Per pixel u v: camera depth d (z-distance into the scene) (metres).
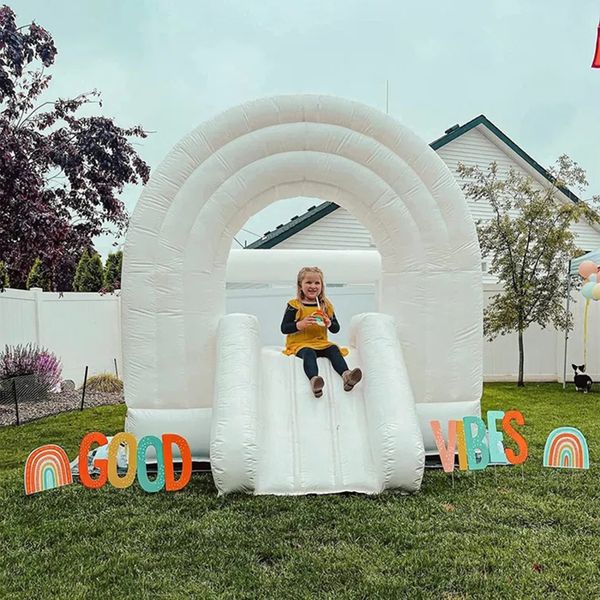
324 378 4.97
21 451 5.96
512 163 14.74
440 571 3.02
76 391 10.16
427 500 4.10
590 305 11.52
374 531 3.54
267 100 5.05
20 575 3.04
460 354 5.19
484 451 4.50
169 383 5.00
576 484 4.41
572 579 2.93
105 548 3.35
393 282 5.30
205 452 5.05
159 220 4.96
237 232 5.26
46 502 4.13
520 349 11.02
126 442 4.27
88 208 9.38
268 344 10.20
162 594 2.82
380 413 4.45
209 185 5.02
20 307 9.55
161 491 4.34
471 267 5.20
